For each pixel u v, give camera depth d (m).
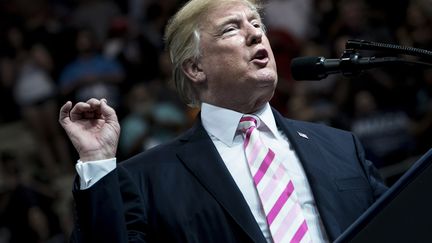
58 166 21.64
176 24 7.38
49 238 17.38
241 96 7.07
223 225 6.60
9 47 23.38
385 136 15.92
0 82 23.31
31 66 22.62
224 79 7.07
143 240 6.65
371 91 16.73
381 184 7.27
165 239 6.66
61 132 21.86
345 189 6.94
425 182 5.15
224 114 7.16
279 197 6.76
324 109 16.84
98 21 24.05
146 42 21.83
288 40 19.69
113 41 22.06
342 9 20.19
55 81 22.53
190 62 7.32
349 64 6.42
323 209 6.71
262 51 7.06
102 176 6.41
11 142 22.44
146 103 18.53
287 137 7.19
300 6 21.28
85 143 6.51
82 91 21.20
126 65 21.56
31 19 23.73
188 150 7.07
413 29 18.86
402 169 14.91
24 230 17.22
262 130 7.19
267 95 7.10
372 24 19.78
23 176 18.02
